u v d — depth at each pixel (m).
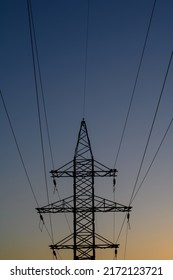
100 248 31.44
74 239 31.58
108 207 31.92
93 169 32.78
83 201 32.19
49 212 32.09
